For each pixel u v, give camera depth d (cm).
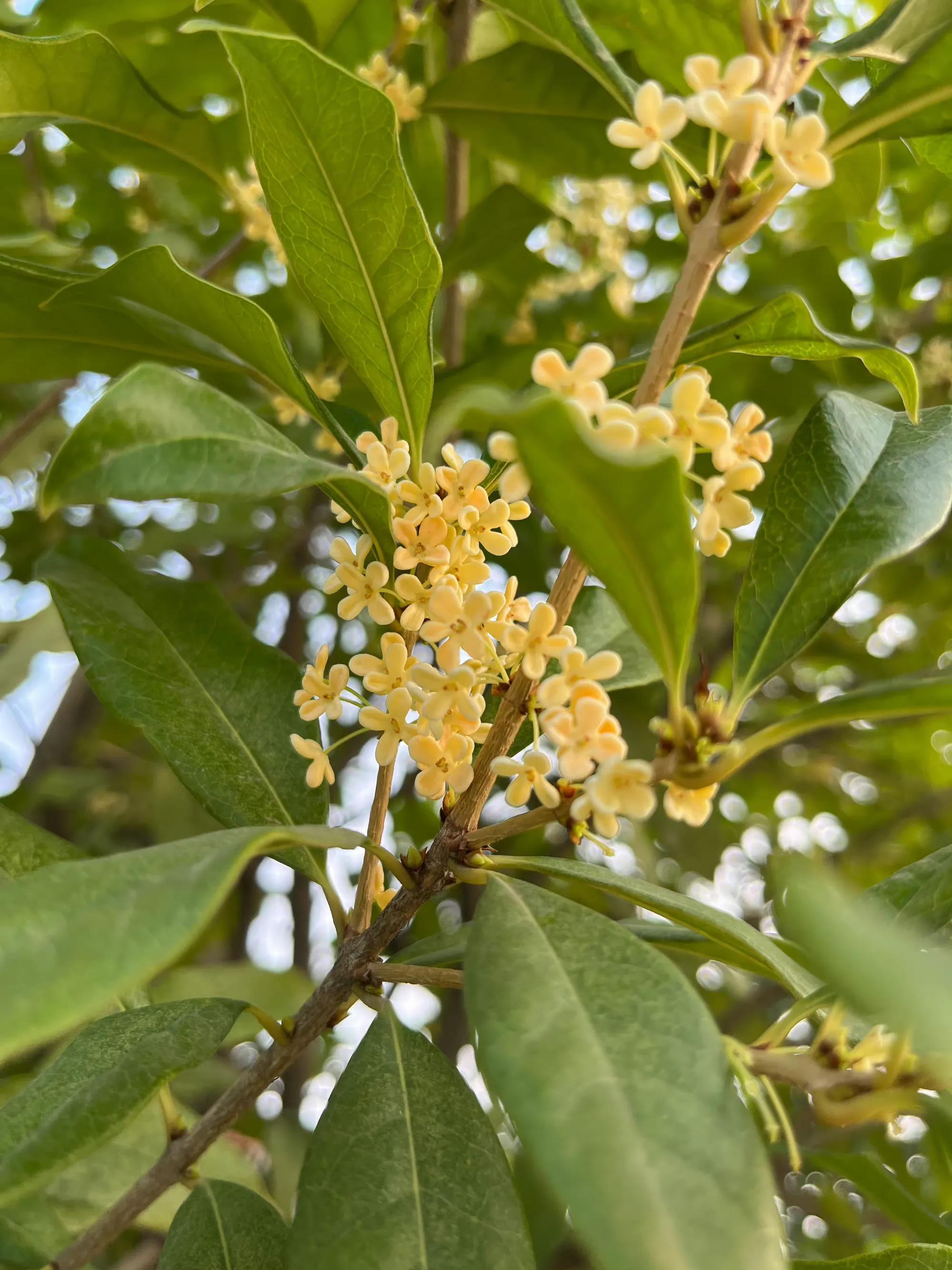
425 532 12
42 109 22
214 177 25
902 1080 10
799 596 14
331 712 13
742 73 11
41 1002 8
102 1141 12
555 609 12
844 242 34
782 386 33
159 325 17
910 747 54
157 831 38
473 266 28
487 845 12
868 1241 38
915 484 15
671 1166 9
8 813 18
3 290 19
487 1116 13
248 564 47
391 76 25
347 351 15
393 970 13
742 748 10
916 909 15
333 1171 12
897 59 15
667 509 9
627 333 36
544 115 26
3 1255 14
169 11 30
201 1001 15
